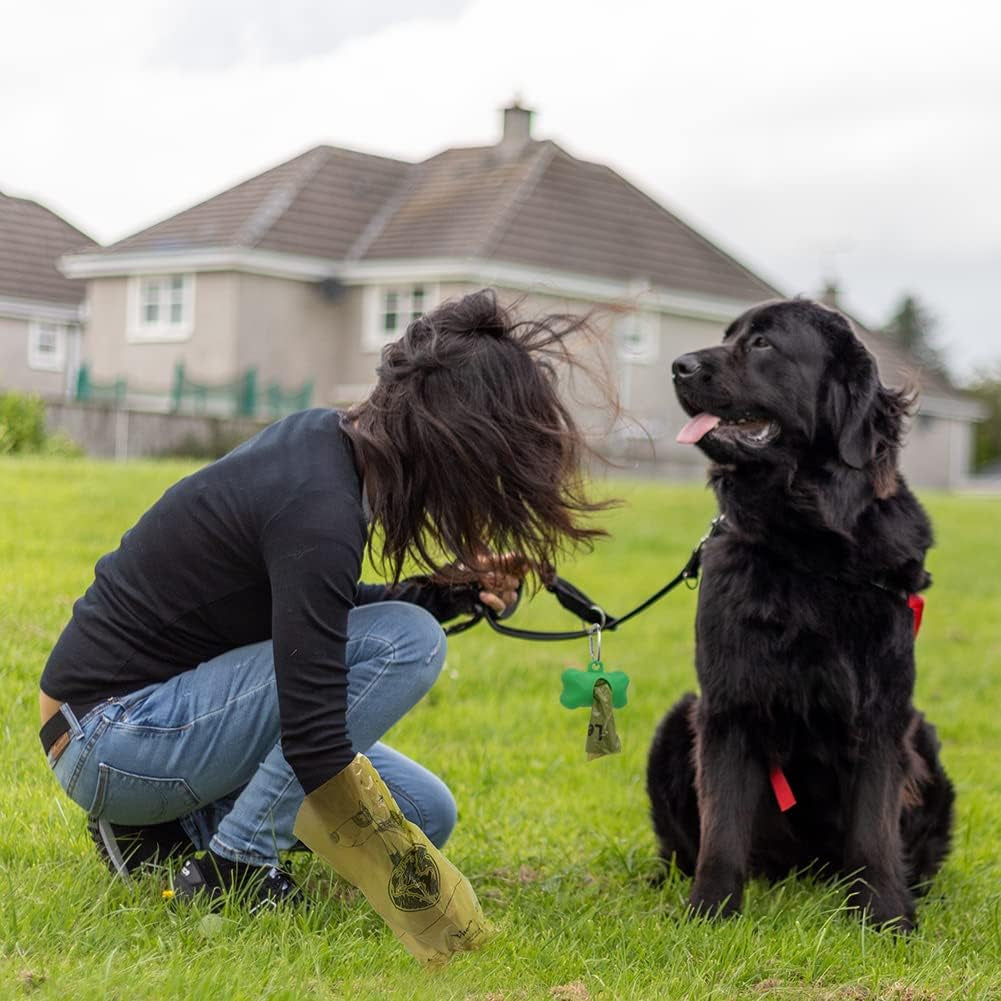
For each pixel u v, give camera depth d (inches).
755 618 155.8
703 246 1285.7
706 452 161.5
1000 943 146.8
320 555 119.0
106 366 1235.2
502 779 212.2
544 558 129.4
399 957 123.8
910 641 159.2
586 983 123.3
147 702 129.4
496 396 122.1
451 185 1221.1
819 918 149.3
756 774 159.8
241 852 132.6
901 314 3941.9
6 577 290.2
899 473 163.5
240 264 1124.5
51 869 138.5
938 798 174.9
